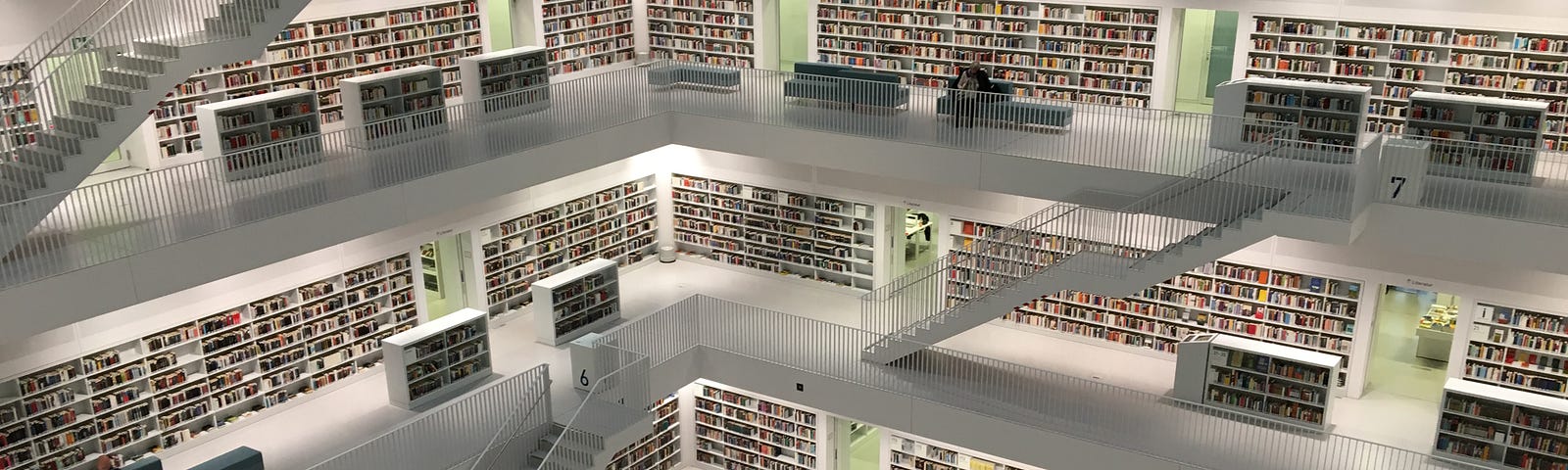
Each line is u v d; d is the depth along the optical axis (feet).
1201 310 64.49
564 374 64.75
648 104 69.97
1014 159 58.54
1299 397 57.26
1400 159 49.78
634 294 76.89
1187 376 59.93
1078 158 57.72
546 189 73.10
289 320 61.46
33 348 51.60
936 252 81.61
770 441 72.28
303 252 52.01
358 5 69.41
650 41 89.92
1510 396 52.70
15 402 52.13
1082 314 68.28
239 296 58.70
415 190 55.93
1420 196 50.37
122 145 62.39
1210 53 77.66
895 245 74.54
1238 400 59.41
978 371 62.39
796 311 73.15
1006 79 77.46
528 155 60.90
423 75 65.67
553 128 64.80
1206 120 61.72
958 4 77.41
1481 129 54.60
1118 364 65.57
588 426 57.62
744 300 75.46
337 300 63.41
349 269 63.10
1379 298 59.52
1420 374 63.87
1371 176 49.57
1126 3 70.64
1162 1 69.36
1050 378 61.93
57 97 48.88
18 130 46.98
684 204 81.35
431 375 62.44
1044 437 55.98
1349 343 60.70
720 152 73.10
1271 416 58.18
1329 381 55.93
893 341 61.77
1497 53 62.39
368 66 71.31
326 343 63.46
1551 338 56.24
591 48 86.07
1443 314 66.08
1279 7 66.23
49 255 46.34
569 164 63.36
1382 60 64.80
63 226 50.01
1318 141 55.83
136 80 49.14
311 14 67.26
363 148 61.21
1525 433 52.75
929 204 69.00
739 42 85.76
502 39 81.71
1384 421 58.70
